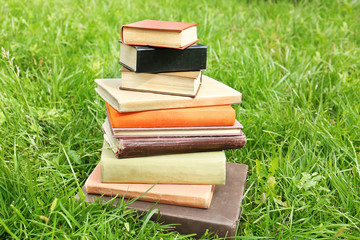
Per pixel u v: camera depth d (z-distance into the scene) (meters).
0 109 1.92
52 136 1.88
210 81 1.66
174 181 1.48
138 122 1.42
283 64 2.93
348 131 1.98
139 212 1.42
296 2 4.86
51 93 2.28
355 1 4.66
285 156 1.84
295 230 1.43
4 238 1.30
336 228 1.48
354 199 1.58
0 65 2.45
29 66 2.61
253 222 1.47
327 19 4.16
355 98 2.37
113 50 2.98
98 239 1.30
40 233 1.30
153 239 1.33
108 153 1.48
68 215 1.30
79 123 2.01
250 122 2.11
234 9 4.50
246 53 2.99
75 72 2.47
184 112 1.44
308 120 2.04
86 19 3.51
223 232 1.37
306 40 3.55
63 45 3.06
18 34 2.97
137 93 1.47
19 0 3.72
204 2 4.57
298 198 1.62
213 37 3.47
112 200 1.42
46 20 3.39
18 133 1.80
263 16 4.30
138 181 1.47
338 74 2.56
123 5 4.25
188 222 1.38
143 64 1.41
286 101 2.36
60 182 1.55
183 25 1.47
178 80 1.45
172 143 1.44
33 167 1.59
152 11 4.19
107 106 1.61
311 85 2.41
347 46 3.37
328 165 1.78
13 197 1.40
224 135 1.48
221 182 1.47
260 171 1.71
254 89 2.45
